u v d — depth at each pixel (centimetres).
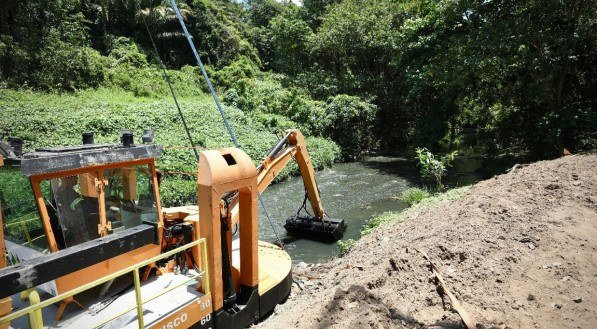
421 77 2009
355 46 3061
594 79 1577
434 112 2323
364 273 581
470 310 434
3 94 2069
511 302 446
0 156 405
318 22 4125
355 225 1213
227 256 519
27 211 427
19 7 2420
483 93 1822
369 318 413
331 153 2320
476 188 1012
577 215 687
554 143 1512
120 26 3450
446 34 1916
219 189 474
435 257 560
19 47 2334
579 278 488
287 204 1461
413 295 475
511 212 703
